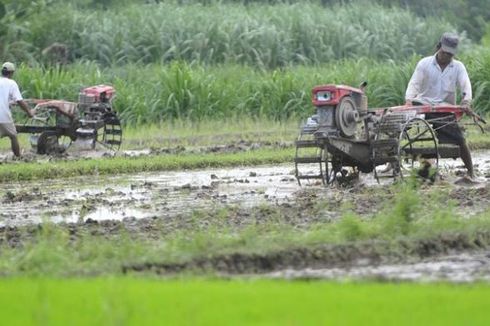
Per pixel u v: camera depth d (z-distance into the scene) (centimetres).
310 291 2217
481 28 15562
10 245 3378
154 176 5725
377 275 2586
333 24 11638
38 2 11056
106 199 4675
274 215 3816
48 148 6650
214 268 2802
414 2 15850
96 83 9231
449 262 2873
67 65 10362
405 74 9412
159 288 2239
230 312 1995
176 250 2923
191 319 1903
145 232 3541
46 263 2745
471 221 3322
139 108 8875
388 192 4459
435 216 3366
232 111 9181
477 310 2028
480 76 9275
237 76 9744
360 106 4794
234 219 3803
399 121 4731
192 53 10750
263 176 5572
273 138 7931
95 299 2128
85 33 10831
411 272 2688
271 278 2545
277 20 11531
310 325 1888
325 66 10756
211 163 6225
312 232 3133
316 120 4756
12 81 6481
